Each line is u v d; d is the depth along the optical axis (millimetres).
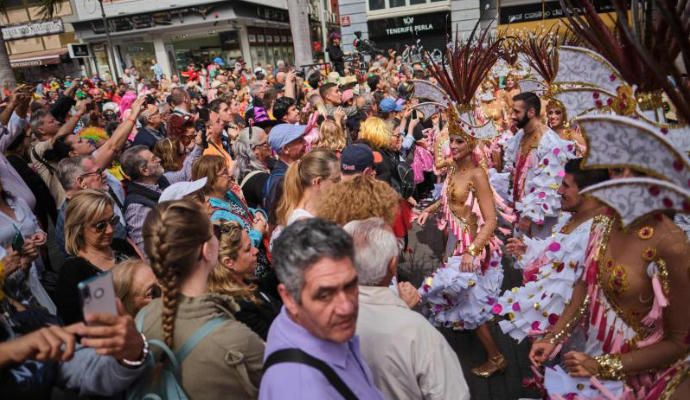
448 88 3311
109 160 4121
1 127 4160
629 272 1812
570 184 2404
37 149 4676
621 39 1721
